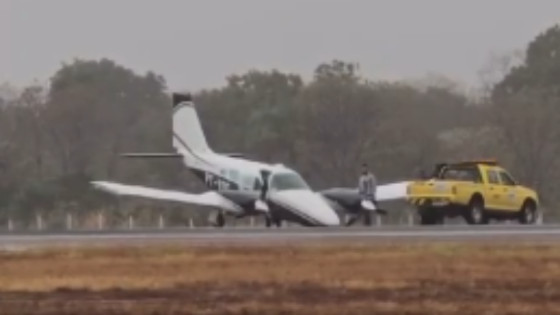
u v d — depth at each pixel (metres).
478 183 184.62
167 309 86.94
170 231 162.62
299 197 196.88
